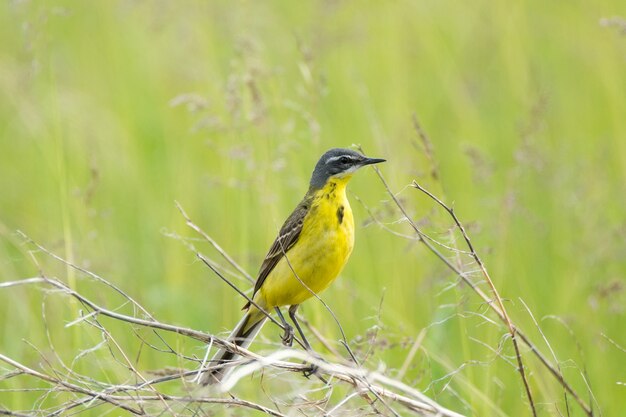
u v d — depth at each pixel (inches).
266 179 574.2
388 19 780.0
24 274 585.3
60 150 562.9
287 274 467.2
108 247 603.2
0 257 574.6
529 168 620.1
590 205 608.7
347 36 703.7
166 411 357.4
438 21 832.3
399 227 587.2
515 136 681.6
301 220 470.6
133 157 695.7
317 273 470.9
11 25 764.6
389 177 623.5
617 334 540.4
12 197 669.3
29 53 631.8
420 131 493.4
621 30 579.5
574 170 633.0
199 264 607.5
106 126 713.6
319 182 477.1
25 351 521.3
